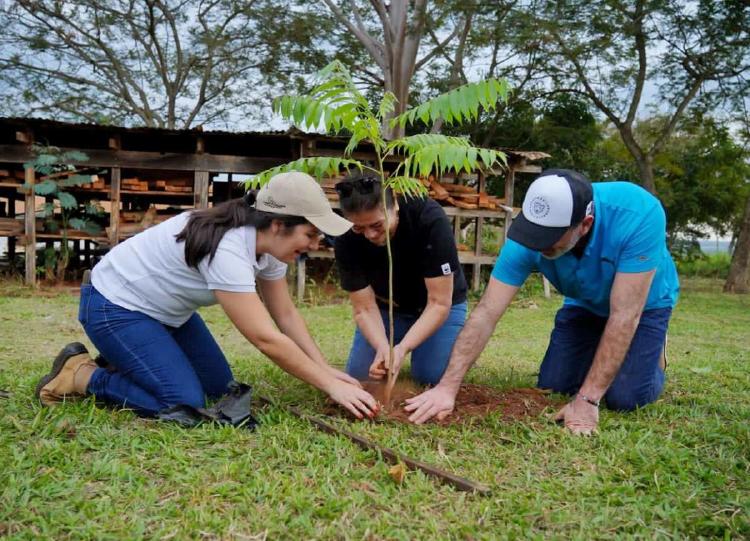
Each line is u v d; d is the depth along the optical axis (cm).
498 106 1788
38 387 330
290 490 238
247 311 292
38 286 962
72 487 238
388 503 235
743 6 1386
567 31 1492
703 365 532
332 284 1111
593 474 265
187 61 2308
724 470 277
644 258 309
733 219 2183
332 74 296
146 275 308
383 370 346
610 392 358
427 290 368
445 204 1011
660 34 1504
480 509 231
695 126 1759
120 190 998
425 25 1600
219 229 291
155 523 218
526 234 286
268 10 2061
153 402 314
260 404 348
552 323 816
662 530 223
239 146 1146
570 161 1925
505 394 380
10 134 1045
